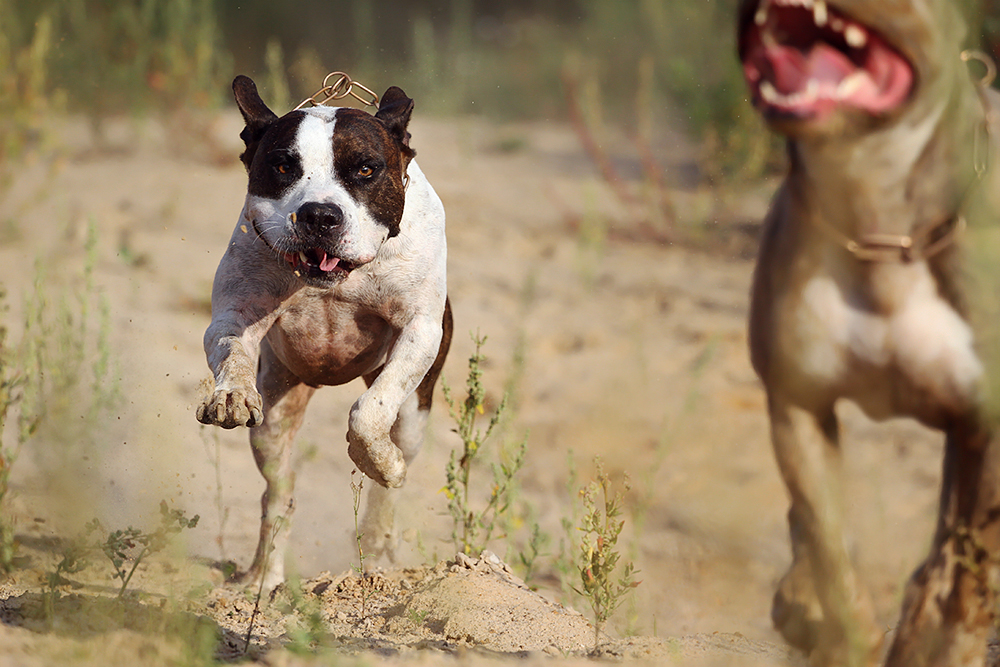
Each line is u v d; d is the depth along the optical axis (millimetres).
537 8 46688
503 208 22297
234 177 21781
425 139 29250
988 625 5781
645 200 22062
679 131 29172
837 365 5930
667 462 12008
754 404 13820
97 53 24375
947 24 5328
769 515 10547
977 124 5703
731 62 22469
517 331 16234
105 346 10555
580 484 11688
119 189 20094
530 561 9234
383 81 34562
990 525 5789
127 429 10555
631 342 15914
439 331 8398
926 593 5840
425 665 6219
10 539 8109
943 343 5746
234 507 10414
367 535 9391
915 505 11031
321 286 7914
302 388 9148
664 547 10188
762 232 6254
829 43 5211
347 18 39438
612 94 34688
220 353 7680
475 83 36812
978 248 5680
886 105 5176
